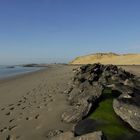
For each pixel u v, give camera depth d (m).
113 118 8.93
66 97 14.32
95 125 8.44
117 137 7.58
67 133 7.30
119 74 20.00
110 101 10.58
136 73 36.44
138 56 118.44
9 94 18.20
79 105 10.20
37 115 10.81
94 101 10.29
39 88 20.56
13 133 8.77
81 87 13.56
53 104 12.77
